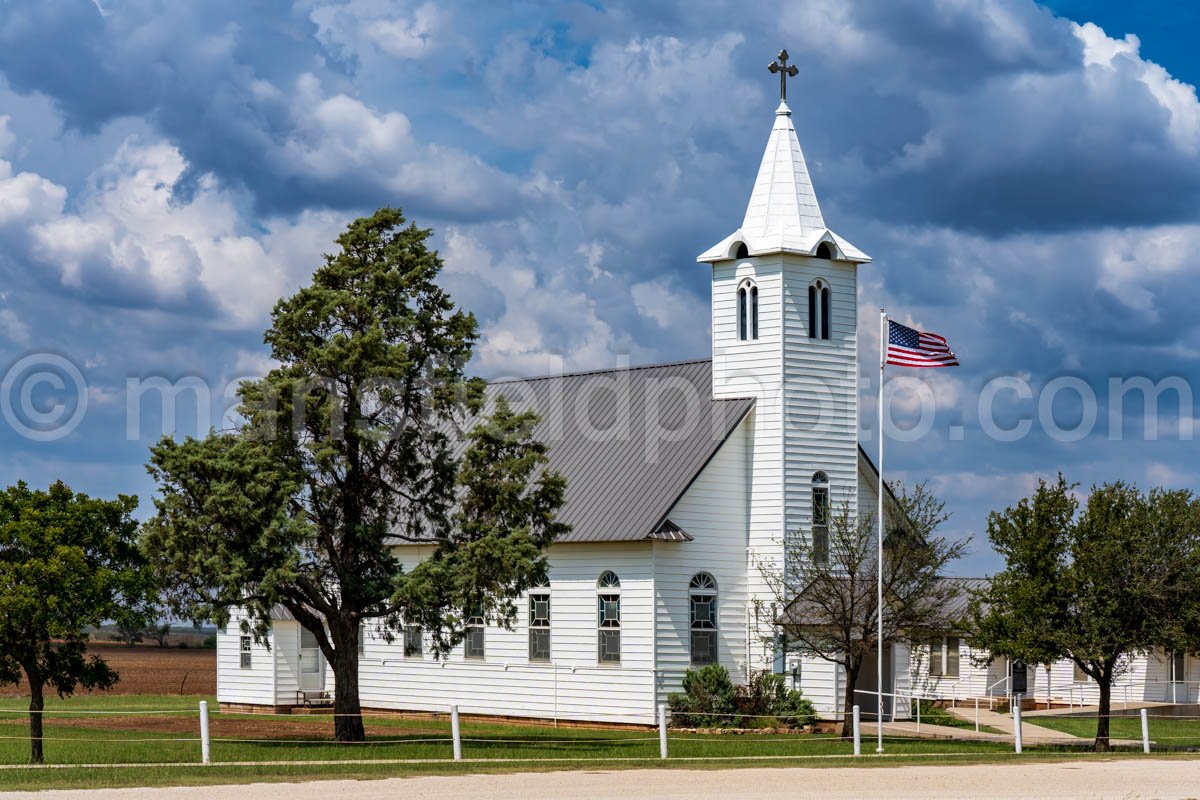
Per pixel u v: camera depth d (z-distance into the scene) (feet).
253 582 134.21
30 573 124.77
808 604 159.84
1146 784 108.47
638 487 169.27
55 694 247.91
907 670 177.47
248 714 192.24
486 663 179.52
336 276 139.54
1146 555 145.07
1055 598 148.05
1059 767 120.78
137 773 108.17
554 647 172.24
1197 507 148.36
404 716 188.14
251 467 131.85
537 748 133.39
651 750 132.26
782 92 181.47
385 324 139.03
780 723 162.81
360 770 111.65
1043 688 222.28
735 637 169.58
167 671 319.47
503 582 134.62
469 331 141.38
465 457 141.08
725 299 176.96
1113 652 146.92
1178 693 213.87
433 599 135.33
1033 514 150.30
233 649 203.82
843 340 176.55
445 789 100.42
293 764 114.52
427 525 166.30
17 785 100.68
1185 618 145.79
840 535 153.79
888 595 150.61
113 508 130.11
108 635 523.29
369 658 193.88
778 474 170.50
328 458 134.31
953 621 154.20
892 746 141.79
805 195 177.68
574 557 171.01
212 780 104.42
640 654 164.04
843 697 167.94
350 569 140.87
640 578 164.96
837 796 98.63
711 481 169.58
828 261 176.14
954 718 180.45
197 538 131.75
